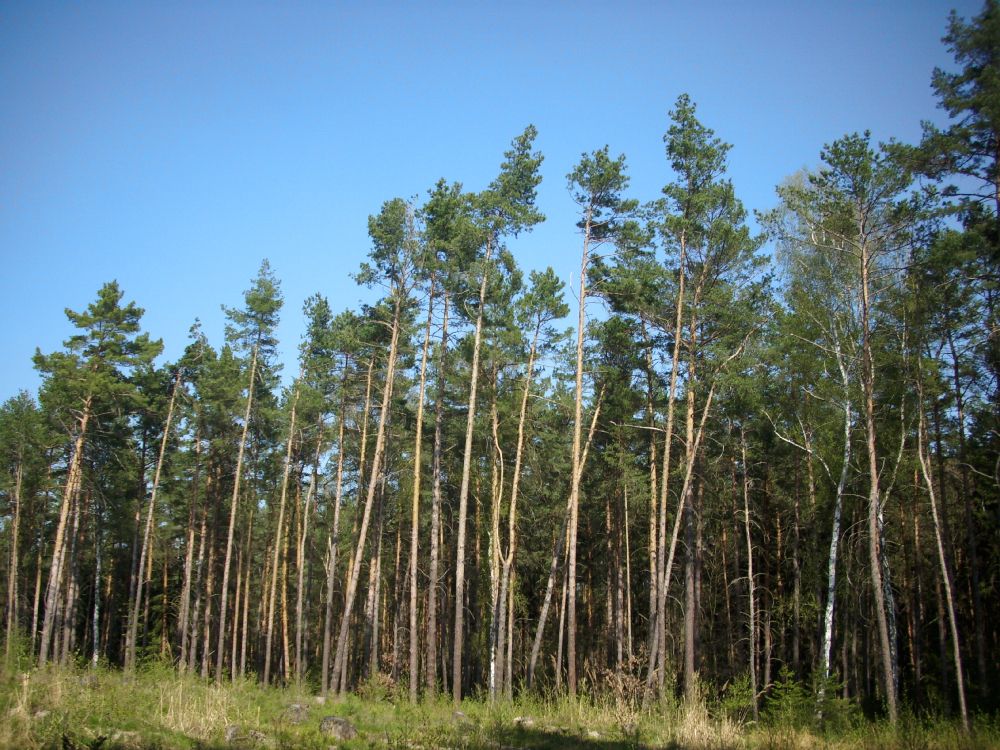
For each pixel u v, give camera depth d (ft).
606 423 109.19
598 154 92.22
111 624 178.29
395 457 123.85
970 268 71.67
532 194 98.73
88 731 43.24
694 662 81.41
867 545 91.76
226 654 168.86
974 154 70.44
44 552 163.63
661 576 84.74
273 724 52.39
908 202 73.15
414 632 97.45
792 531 106.01
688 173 88.07
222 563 172.04
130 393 116.67
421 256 96.53
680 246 87.81
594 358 102.17
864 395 75.51
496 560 103.09
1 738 38.09
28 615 167.32
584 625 142.72
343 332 102.58
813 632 105.09
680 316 86.48
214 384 126.52
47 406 121.80
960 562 100.73
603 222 93.56
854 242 76.38
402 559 140.77
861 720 67.46
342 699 79.56
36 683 54.75
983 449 84.12
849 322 79.66
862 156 74.43
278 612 171.22
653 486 95.30
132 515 143.13
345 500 144.87
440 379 102.12
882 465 82.53
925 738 58.29
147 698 56.70
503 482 112.37
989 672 89.10
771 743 55.57
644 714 67.97
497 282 96.37
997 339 72.08
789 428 93.56
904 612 103.24
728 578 122.21
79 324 117.19
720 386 86.28
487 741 51.93
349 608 93.86
